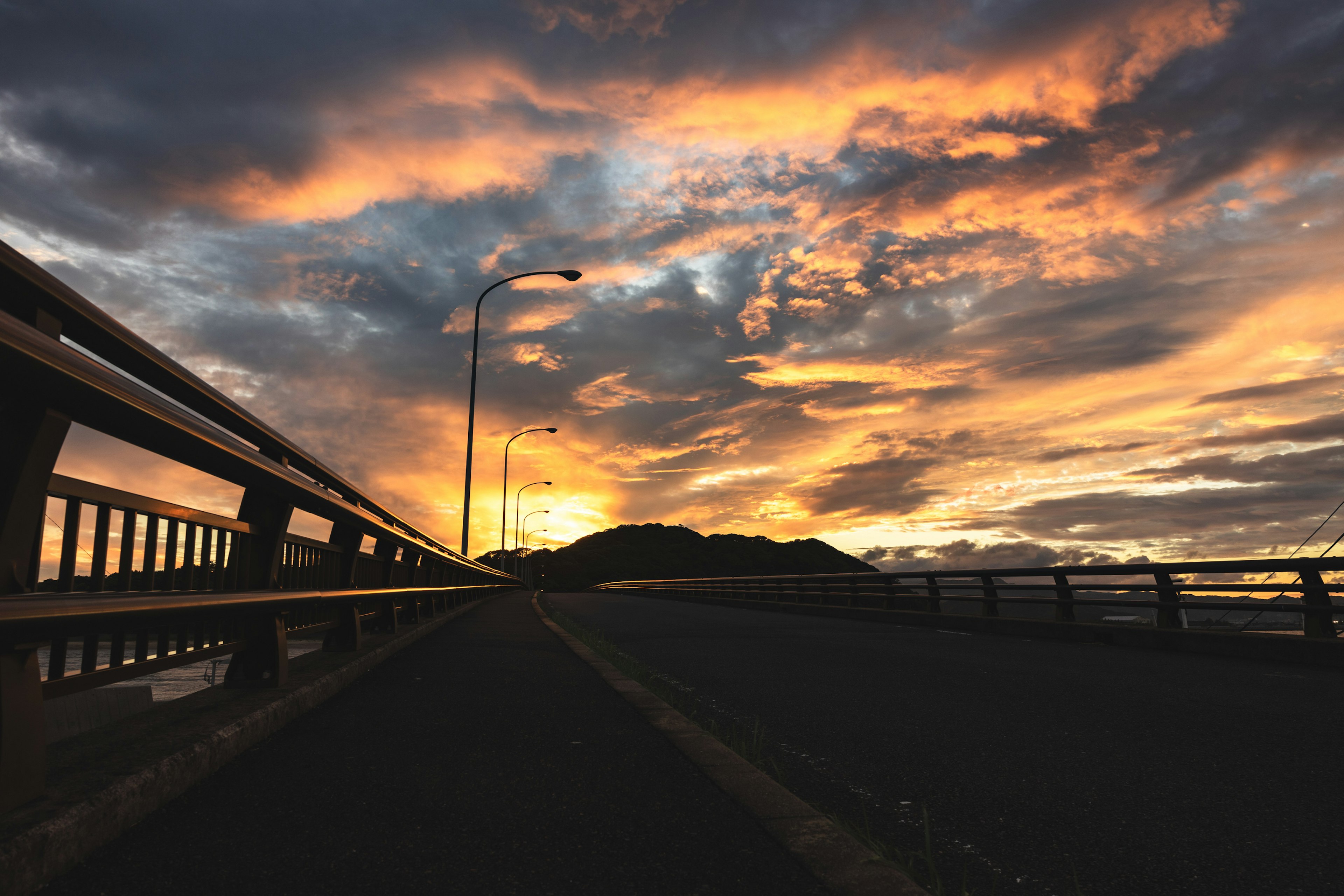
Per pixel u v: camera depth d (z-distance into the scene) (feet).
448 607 51.47
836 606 65.41
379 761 12.14
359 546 23.43
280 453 15.64
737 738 15.75
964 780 12.74
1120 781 12.67
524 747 13.38
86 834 7.79
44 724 8.07
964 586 48.60
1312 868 9.05
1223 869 9.03
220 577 13.73
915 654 31.60
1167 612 35.47
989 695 21.25
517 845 8.80
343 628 22.71
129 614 8.50
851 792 12.03
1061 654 32.07
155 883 7.36
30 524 7.92
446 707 16.74
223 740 11.41
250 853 8.21
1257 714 18.45
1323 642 28.14
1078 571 40.24
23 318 7.76
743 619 58.59
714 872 8.21
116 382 7.95
